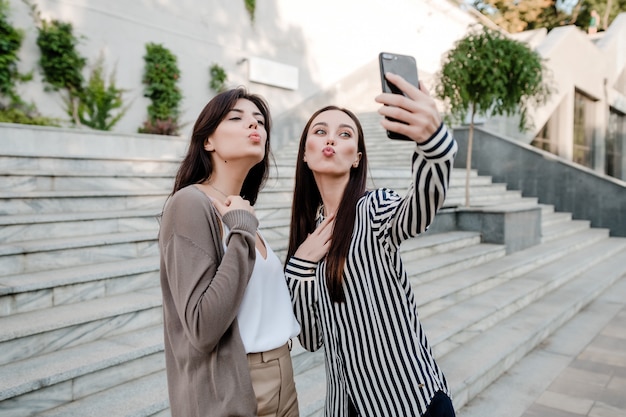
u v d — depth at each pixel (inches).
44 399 84.6
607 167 685.9
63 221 138.9
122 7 335.6
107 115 324.2
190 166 51.3
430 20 672.4
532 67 255.9
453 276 196.9
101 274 118.0
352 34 551.8
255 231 46.5
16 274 115.9
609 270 267.1
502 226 250.8
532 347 162.4
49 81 296.0
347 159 55.3
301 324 58.5
